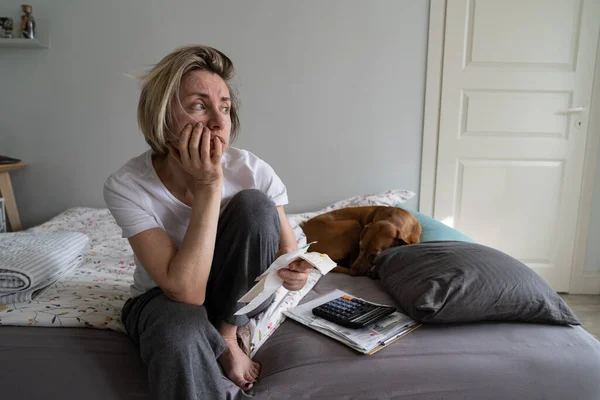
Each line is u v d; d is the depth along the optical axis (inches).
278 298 47.0
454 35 91.6
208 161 34.5
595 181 95.0
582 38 90.4
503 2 90.2
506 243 98.2
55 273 49.6
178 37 92.9
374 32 92.6
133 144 95.9
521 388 37.1
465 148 95.3
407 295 46.4
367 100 94.7
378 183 97.5
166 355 31.0
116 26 92.4
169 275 33.9
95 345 37.2
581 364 38.8
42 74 93.5
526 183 95.8
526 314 44.1
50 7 91.4
